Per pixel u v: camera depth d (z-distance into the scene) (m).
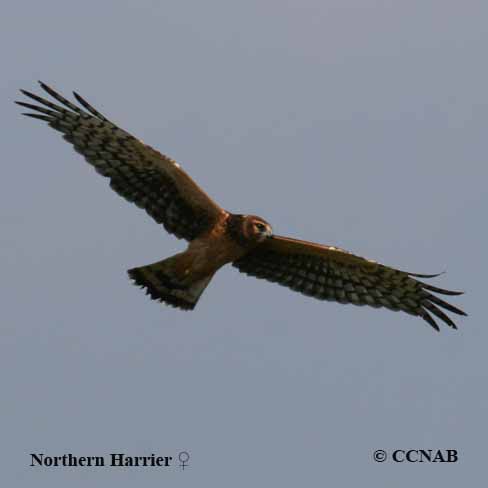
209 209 15.12
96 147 15.07
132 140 14.75
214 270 15.16
